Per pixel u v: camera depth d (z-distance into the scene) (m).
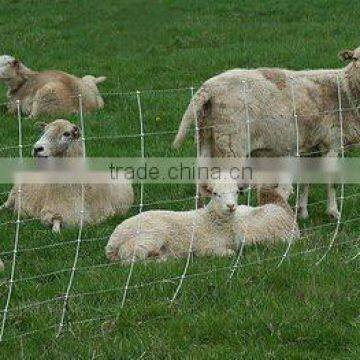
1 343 9.67
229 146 13.94
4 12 34.75
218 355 9.40
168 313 10.38
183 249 12.49
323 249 12.27
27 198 14.74
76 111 22.14
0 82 25.25
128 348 9.52
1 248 12.86
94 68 26.94
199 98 13.87
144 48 29.64
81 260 12.32
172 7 34.34
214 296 10.74
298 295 10.81
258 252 12.30
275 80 14.22
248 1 34.78
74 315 10.29
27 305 10.50
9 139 18.75
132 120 20.06
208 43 29.44
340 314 10.26
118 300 10.72
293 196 15.26
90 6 35.09
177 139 13.95
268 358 9.36
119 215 14.90
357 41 28.00
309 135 14.58
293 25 30.84
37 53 29.44
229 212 12.35
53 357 9.42
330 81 14.69
